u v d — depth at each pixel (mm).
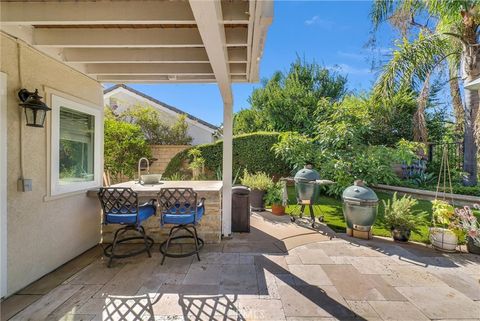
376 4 6090
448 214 3809
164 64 3488
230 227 4184
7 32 2348
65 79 3195
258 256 3424
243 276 2871
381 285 2693
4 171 2379
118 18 2148
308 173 4781
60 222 3127
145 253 3510
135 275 2893
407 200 4250
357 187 4219
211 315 2195
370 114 6977
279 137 7852
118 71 3486
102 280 2775
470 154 6141
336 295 2502
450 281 2783
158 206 3859
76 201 3430
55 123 3016
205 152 8461
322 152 6727
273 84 12719
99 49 3000
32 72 2678
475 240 3463
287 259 3332
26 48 2596
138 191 3648
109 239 3936
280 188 5828
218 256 3422
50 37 2592
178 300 2408
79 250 3484
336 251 3602
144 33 2621
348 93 11367
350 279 2818
